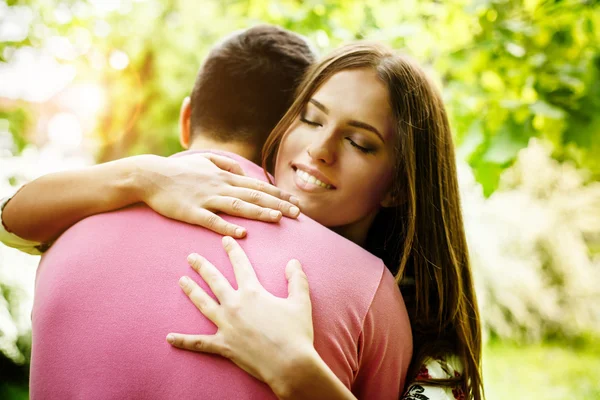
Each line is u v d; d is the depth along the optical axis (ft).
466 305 5.38
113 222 3.97
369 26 10.82
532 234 17.26
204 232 3.84
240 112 5.40
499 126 8.60
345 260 3.86
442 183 5.19
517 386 15.44
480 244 16.97
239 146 5.41
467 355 5.01
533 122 8.61
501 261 17.28
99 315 3.57
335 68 4.84
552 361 16.83
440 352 4.78
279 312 3.43
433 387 4.49
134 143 15.66
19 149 13.17
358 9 10.73
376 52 4.89
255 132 5.44
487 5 9.45
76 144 15.57
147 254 3.73
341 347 3.63
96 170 4.25
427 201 5.09
